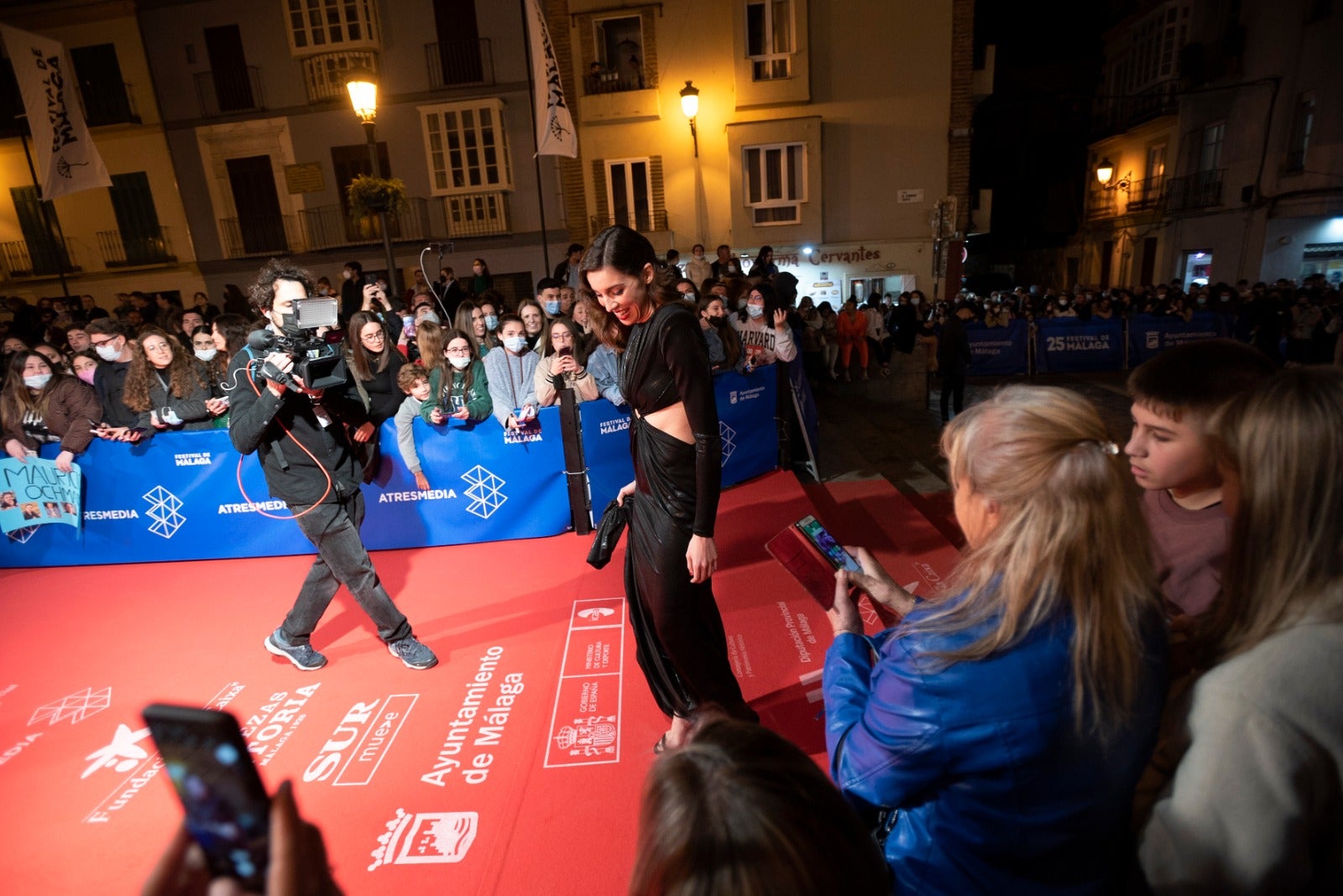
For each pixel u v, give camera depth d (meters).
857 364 11.17
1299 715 0.90
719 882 0.67
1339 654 0.90
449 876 2.15
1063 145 27.20
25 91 11.27
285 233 17.44
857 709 1.20
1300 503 0.95
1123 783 0.99
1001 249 32.34
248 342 2.84
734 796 0.70
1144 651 0.95
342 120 16.70
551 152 9.55
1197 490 1.64
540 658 3.34
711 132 15.89
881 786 1.02
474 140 16.48
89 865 2.35
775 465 5.89
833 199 16.16
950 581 1.07
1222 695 0.95
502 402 4.79
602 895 2.06
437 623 3.77
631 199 16.41
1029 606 0.93
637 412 2.21
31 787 2.74
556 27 15.67
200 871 0.66
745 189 15.99
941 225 15.08
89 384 4.98
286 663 3.48
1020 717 0.92
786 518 4.89
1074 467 0.93
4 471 4.92
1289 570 0.96
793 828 0.69
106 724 3.12
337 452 3.12
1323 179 15.80
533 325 5.90
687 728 2.42
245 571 4.71
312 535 3.11
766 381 5.70
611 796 2.43
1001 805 0.97
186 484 4.83
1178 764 1.01
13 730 3.11
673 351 2.05
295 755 2.76
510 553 4.66
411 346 7.16
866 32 15.34
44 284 18.25
